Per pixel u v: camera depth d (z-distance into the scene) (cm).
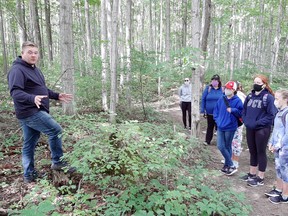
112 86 780
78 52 1439
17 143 503
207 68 1385
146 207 300
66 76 588
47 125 348
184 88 845
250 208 323
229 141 484
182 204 296
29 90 346
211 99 669
